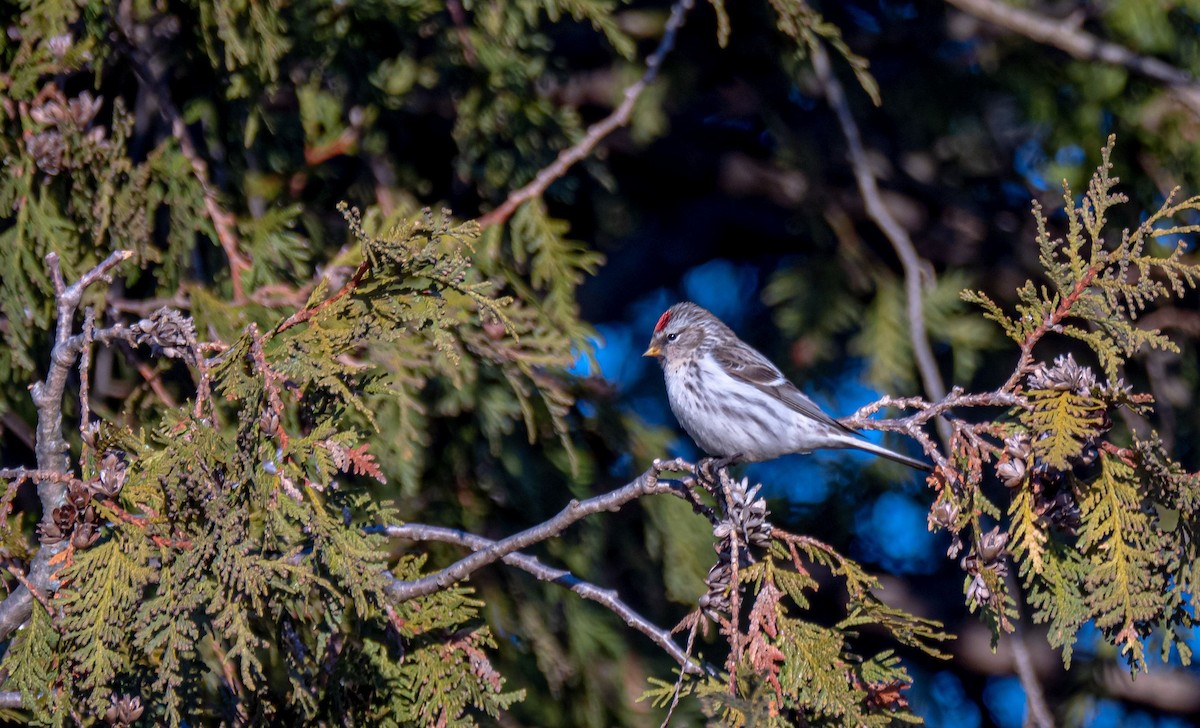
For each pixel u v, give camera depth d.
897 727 7.18
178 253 9.64
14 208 9.30
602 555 11.35
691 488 7.68
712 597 7.04
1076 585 6.88
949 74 14.17
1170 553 6.85
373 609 7.36
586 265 10.84
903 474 13.55
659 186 15.82
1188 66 13.05
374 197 11.05
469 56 11.00
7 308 8.98
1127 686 13.73
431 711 7.69
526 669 10.63
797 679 6.82
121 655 6.69
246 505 6.57
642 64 14.07
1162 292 6.73
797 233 14.82
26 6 9.10
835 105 13.28
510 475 11.02
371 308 6.85
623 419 11.48
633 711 10.87
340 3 10.40
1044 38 12.82
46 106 9.05
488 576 10.62
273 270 9.78
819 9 14.16
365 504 7.19
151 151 10.21
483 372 10.74
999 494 13.36
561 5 10.91
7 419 9.93
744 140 15.70
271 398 6.54
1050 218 14.59
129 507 6.87
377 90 10.98
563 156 10.79
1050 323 6.98
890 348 13.43
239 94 9.72
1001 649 14.48
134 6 9.52
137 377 9.92
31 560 6.91
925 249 14.89
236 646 6.38
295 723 7.83
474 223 6.85
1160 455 6.67
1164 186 12.99
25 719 7.30
